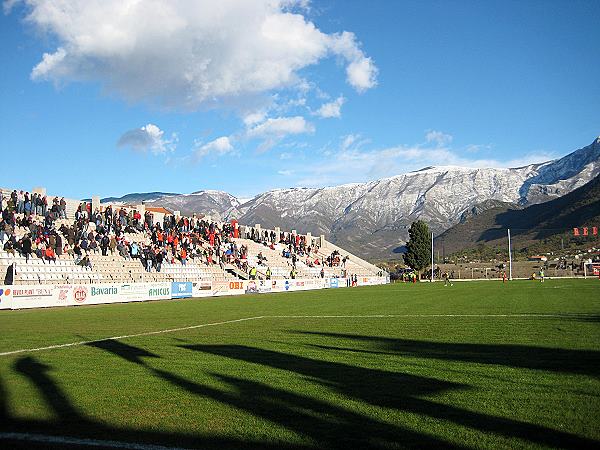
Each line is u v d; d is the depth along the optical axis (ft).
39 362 40.73
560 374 33.45
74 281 137.39
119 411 26.76
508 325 61.98
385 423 24.06
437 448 20.92
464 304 101.96
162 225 202.80
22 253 131.44
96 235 160.04
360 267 321.93
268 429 23.53
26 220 142.00
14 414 26.50
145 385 32.24
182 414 26.03
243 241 250.98
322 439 22.13
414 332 57.00
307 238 315.78
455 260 444.96
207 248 205.57
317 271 261.85
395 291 175.42
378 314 82.53
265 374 34.91
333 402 27.66
